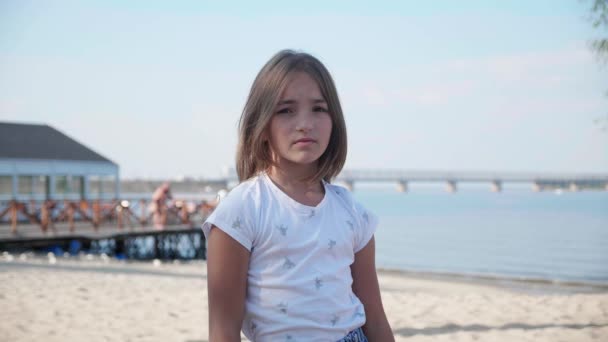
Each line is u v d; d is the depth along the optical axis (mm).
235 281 1703
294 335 1700
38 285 9812
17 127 30859
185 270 15242
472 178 135000
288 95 1747
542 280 14609
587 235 44250
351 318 1790
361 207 1907
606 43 8336
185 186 65375
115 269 14789
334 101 1802
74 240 22531
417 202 134375
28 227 24469
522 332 6289
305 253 1727
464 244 37375
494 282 14312
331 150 1853
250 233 1713
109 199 27859
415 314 7598
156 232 25000
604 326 6645
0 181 27000
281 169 1813
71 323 6809
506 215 75062
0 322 6738
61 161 28812
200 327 6684
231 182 73750
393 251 33250
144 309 7863
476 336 6141
